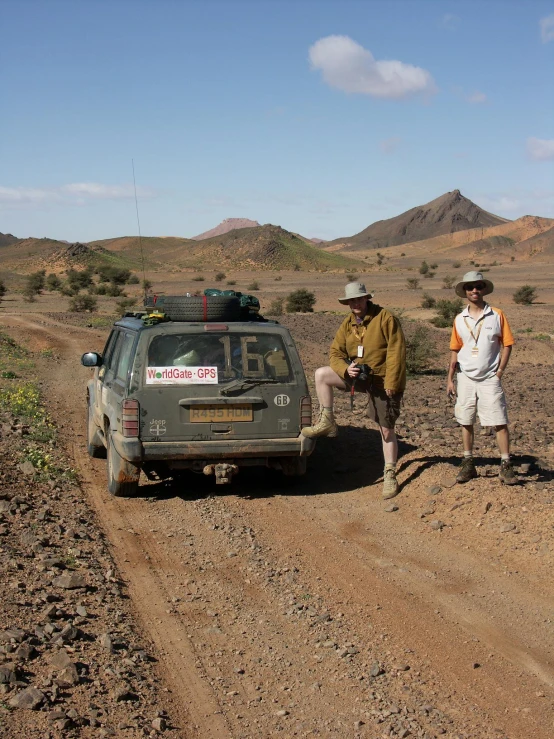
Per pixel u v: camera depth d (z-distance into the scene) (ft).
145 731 12.42
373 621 16.87
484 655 15.34
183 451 25.08
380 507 24.98
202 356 25.48
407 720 13.00
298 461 26.99
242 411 25.48
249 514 24.70
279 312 173.17
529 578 18.98
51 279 376.48
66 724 12.22
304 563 20.34
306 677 14.49
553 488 23.98
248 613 17.30
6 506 23.35
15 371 66.69
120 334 29.25
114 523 23.86
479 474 25.72
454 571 19.65
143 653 15.11
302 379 26.00
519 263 509.35
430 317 152.25
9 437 34.04
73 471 30.09
